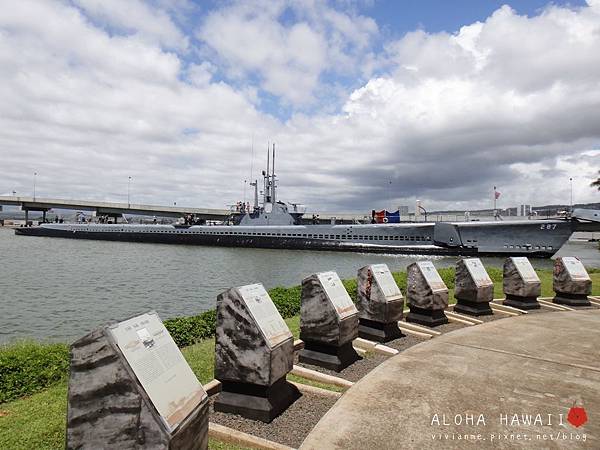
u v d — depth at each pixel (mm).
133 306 19422
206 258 43500
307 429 4676
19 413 4875
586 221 37250
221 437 4426
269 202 59312
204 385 5527
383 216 54531
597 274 19781
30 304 19719
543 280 16422
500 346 7773
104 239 72625
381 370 6457
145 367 3268
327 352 6695
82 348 3203
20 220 168125
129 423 3105
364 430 4555
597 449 4238
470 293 10617
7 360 5938
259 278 29750
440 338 8336
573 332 8820
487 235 42125
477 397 5453
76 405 3205
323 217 98438
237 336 4953
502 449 4215
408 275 9898
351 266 37156
